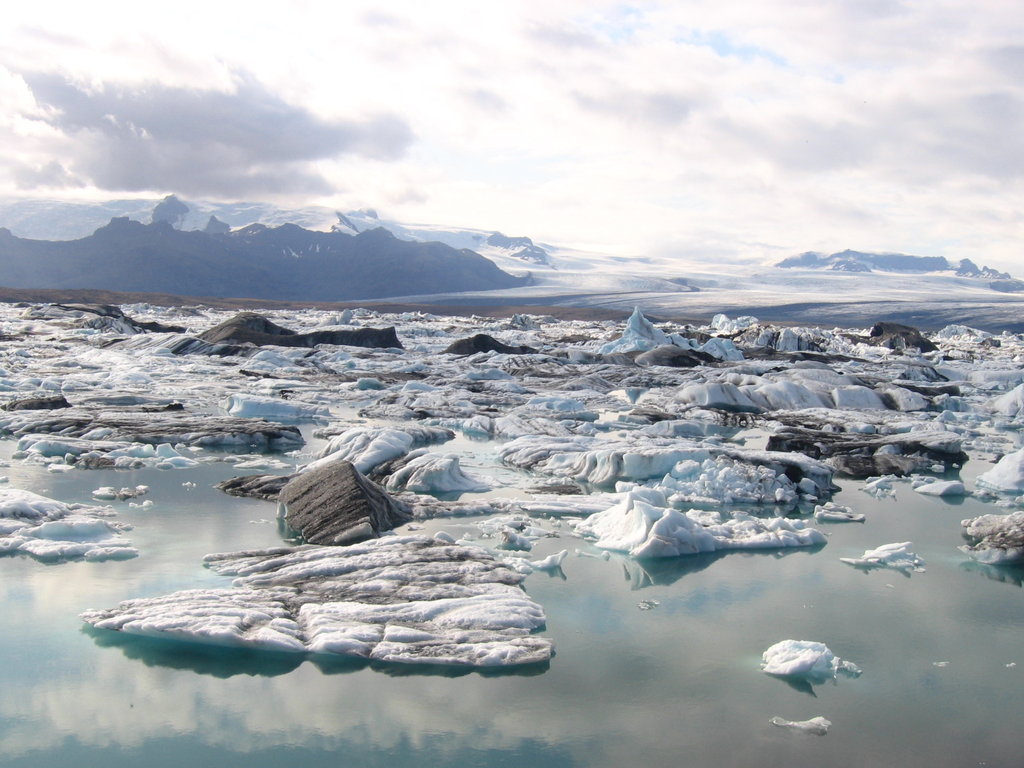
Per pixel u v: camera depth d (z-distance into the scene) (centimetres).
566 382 3572
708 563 1298
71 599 1064
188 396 2856
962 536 1473
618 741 794
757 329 6141
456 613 1018
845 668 945
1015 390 3189
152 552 1237
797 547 1391
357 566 1152
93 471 1744
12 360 3778
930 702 879
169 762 751
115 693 862
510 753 772
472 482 1733
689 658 964
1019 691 906
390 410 2688
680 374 3878
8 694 854
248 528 1364
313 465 1764
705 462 1777
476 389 3284
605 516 1453
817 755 777
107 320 5981
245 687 878
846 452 2123
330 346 4844
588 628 1034
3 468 1738
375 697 866
